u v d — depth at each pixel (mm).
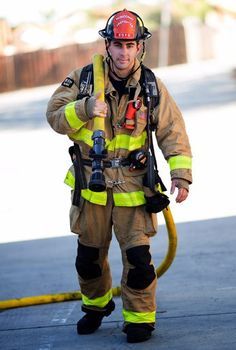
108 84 8516
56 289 11750
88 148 8625
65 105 8570
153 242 14461
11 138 34625
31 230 16984
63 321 9805
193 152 24672
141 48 8523
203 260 12648
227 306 9891
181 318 9500
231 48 86312
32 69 77125
